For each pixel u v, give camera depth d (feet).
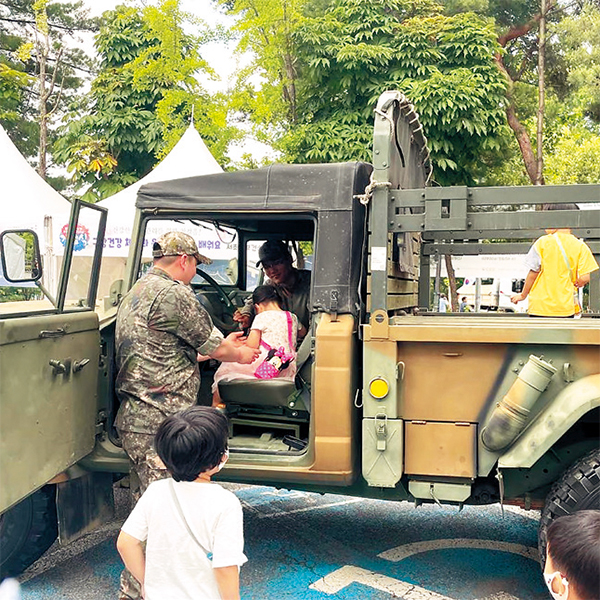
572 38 54.08
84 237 17.84
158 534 7.00
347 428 10.54
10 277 10.48
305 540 13.87
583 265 15.30
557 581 4.99
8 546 11.59
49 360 9.96
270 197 11.36
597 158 55.98
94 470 11.52
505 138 38.81
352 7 40.14
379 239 10.50
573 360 9.98
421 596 11.30
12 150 33.19
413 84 36.47
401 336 10.30
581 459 10.05
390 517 15.30
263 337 12.34
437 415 10.42
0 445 8.79
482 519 15.20
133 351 10.37
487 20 46.57
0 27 79.87
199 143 35.01
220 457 7.23
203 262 11.44
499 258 29.27
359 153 37.42
